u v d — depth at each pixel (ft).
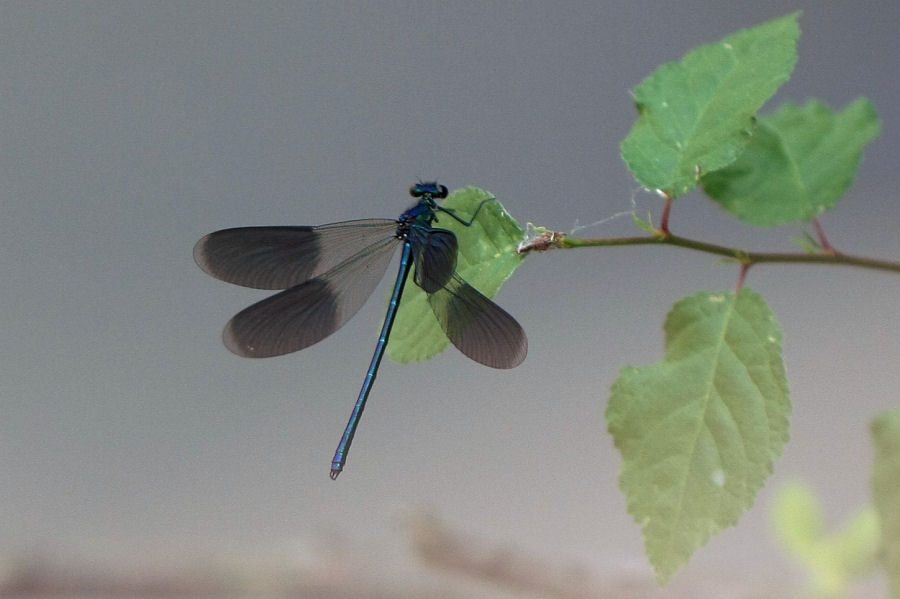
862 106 4.81
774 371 4.74
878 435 4.71
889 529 4.70
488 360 4.80
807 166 4.80
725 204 4.80
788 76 4.76
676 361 4.75
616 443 4.74
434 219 4.82
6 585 4.82
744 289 4.75
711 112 4.77
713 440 4.74
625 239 4.76
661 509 4.73
